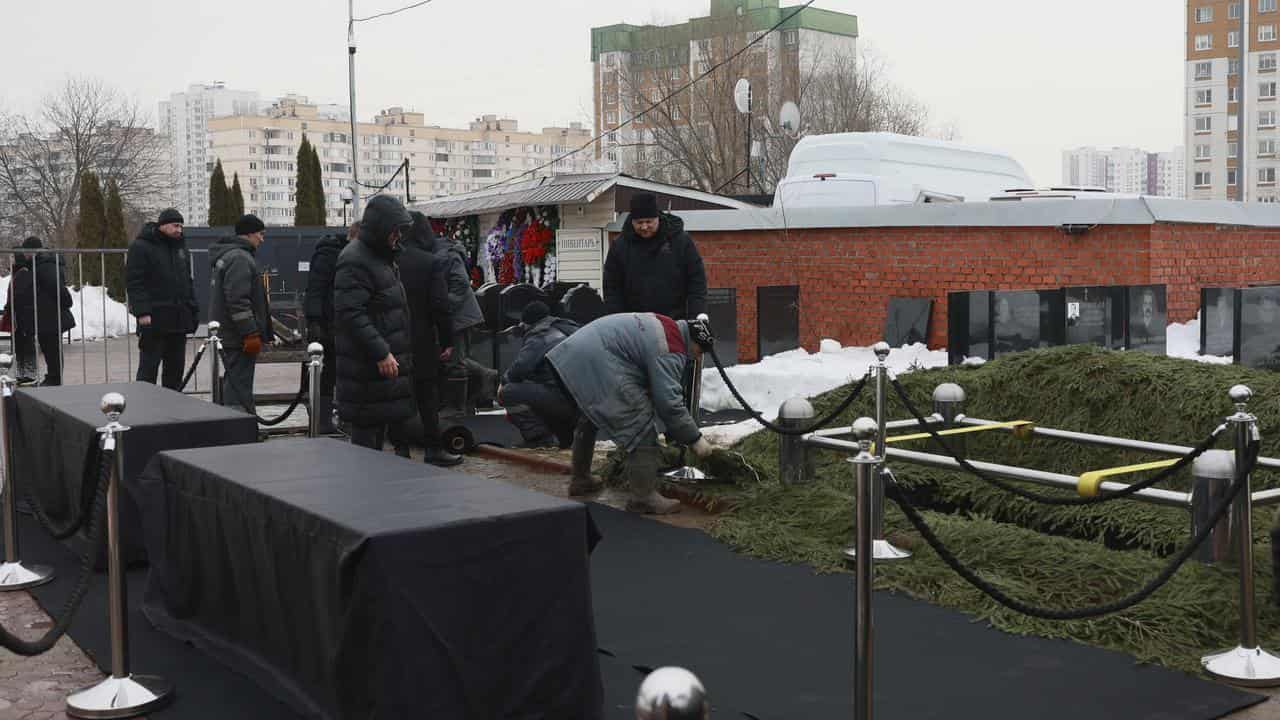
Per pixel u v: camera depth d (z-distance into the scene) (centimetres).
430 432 941
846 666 474
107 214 4050
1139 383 829
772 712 425
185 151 17912
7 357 632
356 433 806
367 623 369
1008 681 455
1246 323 1219
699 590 591
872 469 398
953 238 1609
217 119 16062
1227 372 820
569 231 2116
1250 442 475
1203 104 11619
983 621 532
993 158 2114
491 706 379
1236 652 472
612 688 455
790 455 784
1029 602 545
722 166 4831
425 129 16325
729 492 785
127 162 6700
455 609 373
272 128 15838
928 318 1599
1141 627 504
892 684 453
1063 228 1513
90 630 537
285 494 426
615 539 703
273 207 16000
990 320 1269
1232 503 481
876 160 1969
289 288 3083
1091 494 564
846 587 593
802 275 1764
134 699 436
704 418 1286
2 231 6638
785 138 4728
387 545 361
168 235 1189
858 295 1703
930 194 1966
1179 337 1445
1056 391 862
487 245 2322
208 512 484
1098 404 838
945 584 576
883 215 1666
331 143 16138
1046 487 755
